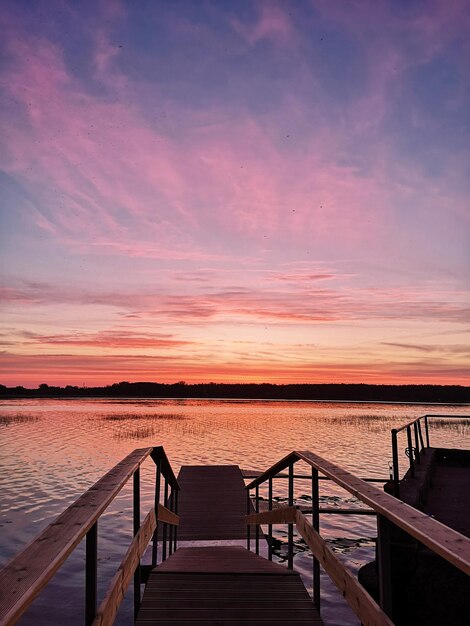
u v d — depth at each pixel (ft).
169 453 112.47
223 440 143.95
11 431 171.12
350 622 26.73
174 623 12.34
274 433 170.09
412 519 6.44
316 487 12.73
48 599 29.86
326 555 11.04
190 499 49.03
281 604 13.47
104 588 31.83
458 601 19.52
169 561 20.47
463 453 42.39
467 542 5.42
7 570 4.88
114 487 9.09
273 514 18.88
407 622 20.15
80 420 239.91
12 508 56.80
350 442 139.23
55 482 74.49
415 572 20.27
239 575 15.38
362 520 52.03
